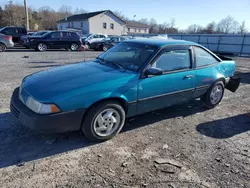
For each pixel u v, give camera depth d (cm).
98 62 405
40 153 293
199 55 433
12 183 237
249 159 305
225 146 337
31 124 277
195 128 393
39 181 242
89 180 247
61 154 294
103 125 324
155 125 396
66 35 1747
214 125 410
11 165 266
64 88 294
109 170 266
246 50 2197
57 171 260
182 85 400
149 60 355
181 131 379
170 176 261
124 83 325
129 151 309
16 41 1827
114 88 315
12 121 376
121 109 334
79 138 335
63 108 282
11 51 1559
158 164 283
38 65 977
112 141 334
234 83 532
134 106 348
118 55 404
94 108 307
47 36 1673
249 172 277
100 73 338
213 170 277
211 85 461
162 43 388
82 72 346
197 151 318
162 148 321
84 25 4988
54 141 323
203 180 257
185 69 403
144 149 316
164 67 374
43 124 276
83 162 279
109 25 5153
